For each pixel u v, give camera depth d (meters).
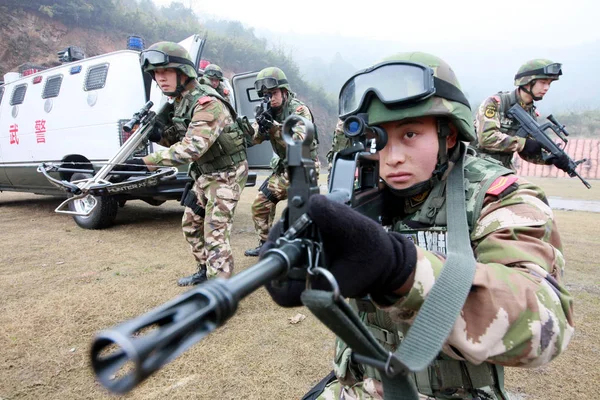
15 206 7.45
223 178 3.06
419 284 0.71
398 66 0.96
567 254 4.52
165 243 4.73
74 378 2.11
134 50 4.93
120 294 3.18
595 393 2.04
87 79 5.14
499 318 0.73
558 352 0.77
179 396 1.98
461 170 1.04
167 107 3.58
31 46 20.58
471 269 0.76
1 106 6.52
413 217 1.14
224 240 3.09
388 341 1.10
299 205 0.68
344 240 0.66
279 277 0.62
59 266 3.86
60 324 2.67
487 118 3.83
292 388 2.05
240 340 2.51
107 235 5.09
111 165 3.46
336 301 0.61
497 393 1.05
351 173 0.91
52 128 5.55
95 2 23.12
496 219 0.94
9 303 2.99
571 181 16.89
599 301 3.17
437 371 1.02
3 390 1.99
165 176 4.07
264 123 3.82
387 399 0.71
